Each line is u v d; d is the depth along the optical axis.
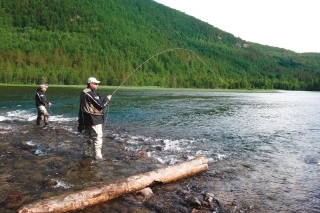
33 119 15.48
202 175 7.02
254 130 14.27
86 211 4.97
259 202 5.60
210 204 5.36
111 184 5.57
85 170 6.96
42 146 9.17
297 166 8.11
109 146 9.66
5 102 25.45
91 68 132.12
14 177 6.32
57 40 178.38
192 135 12.41
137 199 5.51
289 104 37.12
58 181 6.14
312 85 170.62
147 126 14.52
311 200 5.75
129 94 49.66
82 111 7.86
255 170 7.63
